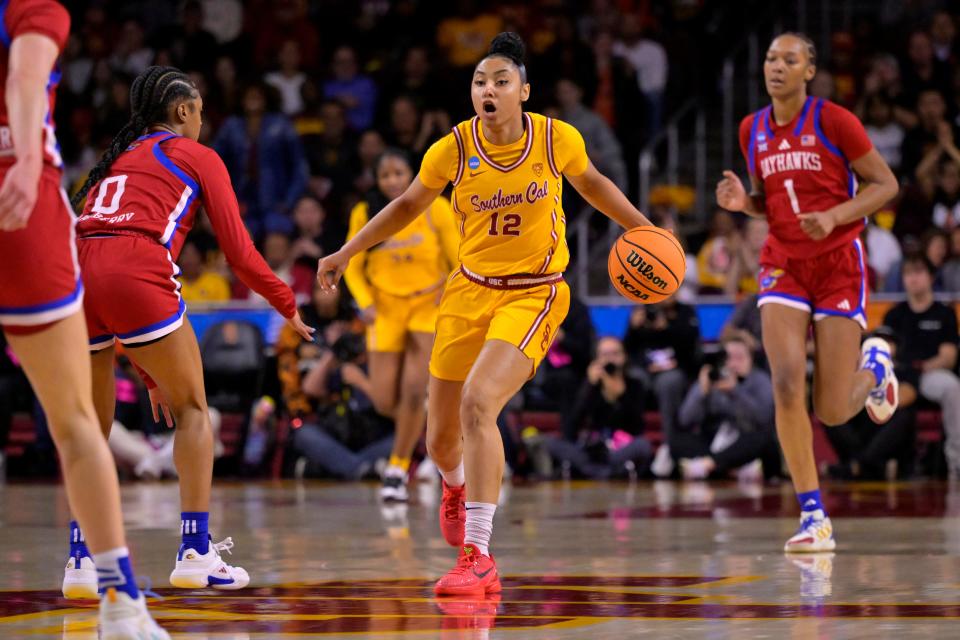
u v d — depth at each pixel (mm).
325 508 27688
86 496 10508
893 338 36688
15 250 10297
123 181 14508
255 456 39812
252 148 47344
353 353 38406
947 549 19031
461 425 16125
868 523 23281
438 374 16203
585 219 45406
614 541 20438
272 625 12195
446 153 15750
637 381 38312
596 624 12148
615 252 16484
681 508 27375
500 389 15070
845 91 49844
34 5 10180
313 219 44406
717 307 40250
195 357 14430
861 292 19703
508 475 39125
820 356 19609
